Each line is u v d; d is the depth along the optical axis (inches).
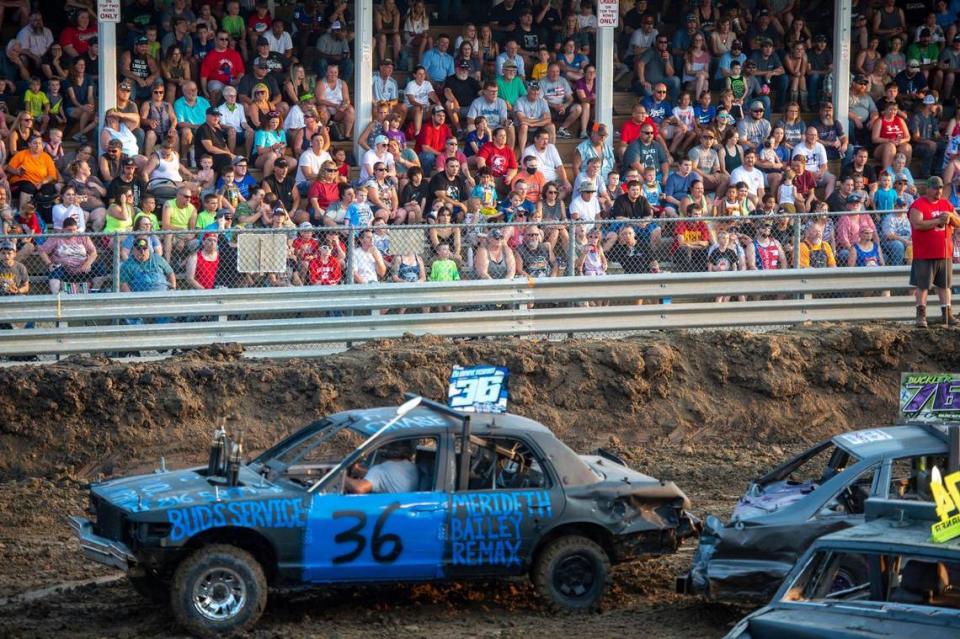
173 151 1535.4
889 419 1352.1
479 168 1633.9
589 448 1262.3
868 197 1701.5
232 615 738.8
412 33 1840.6
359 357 1272.1
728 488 1130.0
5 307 1256.8
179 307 1304.1
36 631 757.3
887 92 1850.4
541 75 1809.8
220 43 1680.6
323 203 1535.4
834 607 582.2
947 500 585.6
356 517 762.8
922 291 1419.8
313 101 1689.2
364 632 761.0
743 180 1688.0
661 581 880.3
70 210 1435.8
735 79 1841.8
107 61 1579.7
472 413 821.9
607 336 1440.7
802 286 1464.1
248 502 750.5
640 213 1571.1
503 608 816.3
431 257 1444.4
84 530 781.3
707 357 1344.7
